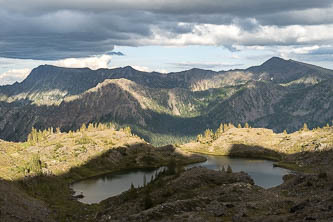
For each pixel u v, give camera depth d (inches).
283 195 3816.4
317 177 4215.1
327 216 2214.6
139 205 4013.3
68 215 4473.4
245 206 3009.4
